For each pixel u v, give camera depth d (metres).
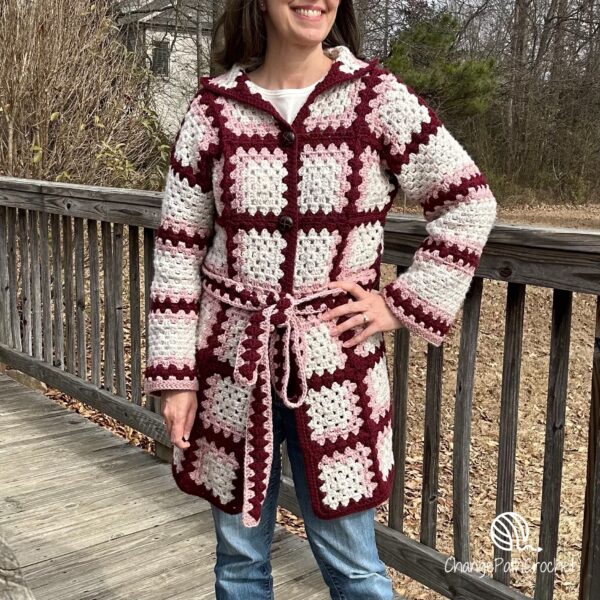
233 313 1.39
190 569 2.21
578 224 15.34
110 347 3.21
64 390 3.53
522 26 17.75
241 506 1.44
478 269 1.69
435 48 12.69
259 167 1.33
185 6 13.86
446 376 5.46
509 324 1.70
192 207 1.42
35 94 5.36
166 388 1.42
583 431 4.68
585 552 1.59
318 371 1.35
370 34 13.60
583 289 1.49
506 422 1.75
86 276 5.02
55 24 5.38
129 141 6.07
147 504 2.62
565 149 18.98
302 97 1.35
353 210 1.32
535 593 1.74
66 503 2.62
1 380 4.02
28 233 3.70
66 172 5.39
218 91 1.38
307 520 1.46
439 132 1.33
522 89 18.08
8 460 2.98
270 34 1.38
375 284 1.45
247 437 1.38
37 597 2.05
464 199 1.33
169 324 1.43
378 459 1.41
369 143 1.32
